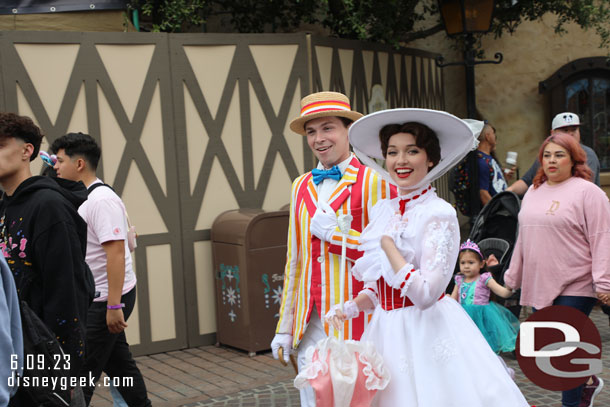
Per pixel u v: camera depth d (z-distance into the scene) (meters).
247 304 5.89
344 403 2.60
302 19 8.24
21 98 5.66
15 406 2.55
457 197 7.32
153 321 6.12
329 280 3.14
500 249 5.75
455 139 2.73
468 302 5.21
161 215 6.14
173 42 6.14
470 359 2.61
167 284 6.17
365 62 7.35
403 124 2.73
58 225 2.86
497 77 9.75
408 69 8.20
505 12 8.69
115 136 5.97
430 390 2.54
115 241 3.89
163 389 5.15
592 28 9.87
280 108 6.56
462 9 7.48
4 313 2.27
